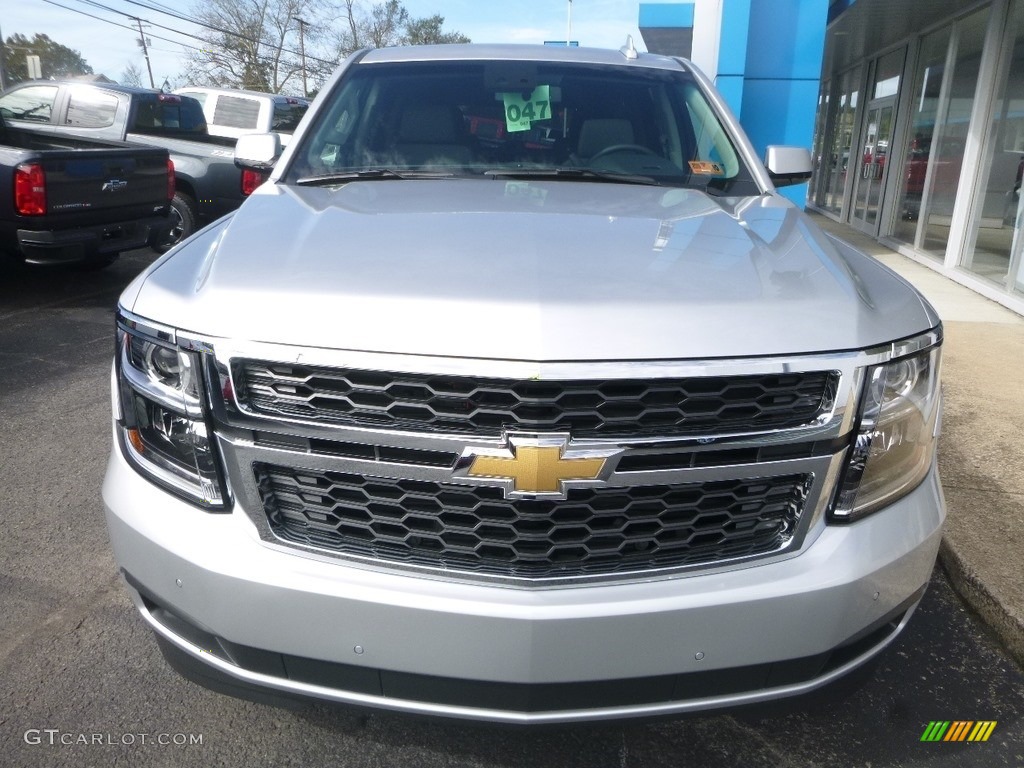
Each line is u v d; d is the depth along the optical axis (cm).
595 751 219
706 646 166
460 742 221
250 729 224
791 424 164
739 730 229
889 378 173
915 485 189
